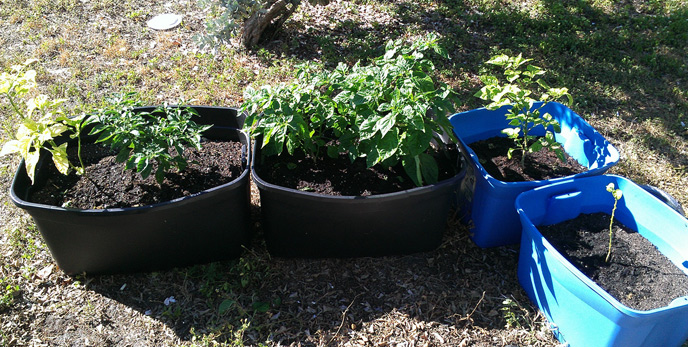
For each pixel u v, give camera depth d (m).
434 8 6.06
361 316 2.77
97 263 2.81
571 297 2.45
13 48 4.95
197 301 2.81
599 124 4.25
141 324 2.69
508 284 2.97
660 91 4.72
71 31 5.24
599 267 2.65
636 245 2.78
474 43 5.38
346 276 2.98
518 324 2.72
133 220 2.61
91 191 2.82
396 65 2.82
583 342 2.50
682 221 2.60
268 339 2.63
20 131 2.61
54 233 2.65
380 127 2.54
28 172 2.52
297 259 3.07
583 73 4.93
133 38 5.22
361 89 2.78
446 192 2.82
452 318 2.77
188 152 3.12
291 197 2.69
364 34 5.44
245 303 2.80
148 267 2.91
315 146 3.17
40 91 4.34
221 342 2.61
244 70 4.68
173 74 4.62
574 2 6.37
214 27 4.71
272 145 2.96
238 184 2.70
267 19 5.03
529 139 3.48
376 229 2.88
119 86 4.48
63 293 2.82
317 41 5.27
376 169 3.05
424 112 2.54
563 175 3.20
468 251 3.18
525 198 2.79
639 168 3.80
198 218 2.74
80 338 2.62
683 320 2.32
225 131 3.28
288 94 2.77
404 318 2.76
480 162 3.29
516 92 2.96
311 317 2.75
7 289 2.79
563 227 2.93
